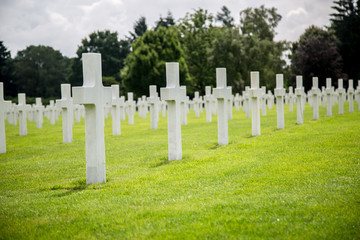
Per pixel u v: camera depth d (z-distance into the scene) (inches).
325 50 2290.8
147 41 2367.1
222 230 194.2
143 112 1128.8
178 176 320.2
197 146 495.8
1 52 3117.6
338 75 2285.9
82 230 206.4
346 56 2491.4
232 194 256.7
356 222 194.1
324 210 213.0
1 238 200.2
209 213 219.1
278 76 633.0
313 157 358.0
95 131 305.1
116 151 486.0
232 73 2386.8
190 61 2669.8
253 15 2763.3
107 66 3198.8
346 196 235.0
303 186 264.7
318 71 2326.5
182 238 187.3
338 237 179.6
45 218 228.5
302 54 2343.8
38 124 938.1
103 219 219.9
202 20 2706.7
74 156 468.1
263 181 285.9
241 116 1023.0
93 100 299.4
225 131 492.7
